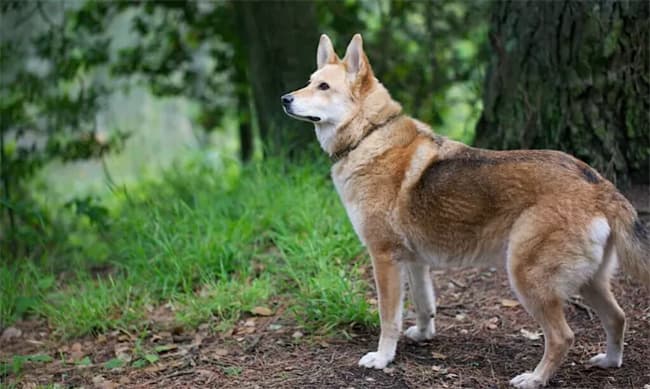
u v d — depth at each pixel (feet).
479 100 27.37
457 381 12.97
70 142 27.55
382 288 13.70
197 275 18.67
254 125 34.01
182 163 39.34
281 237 18.94
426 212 13.19
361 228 13.85
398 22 29.35
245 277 18.24
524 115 18.85
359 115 14.06
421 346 14.56
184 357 14.90
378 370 13.43
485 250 12.90
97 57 28.84
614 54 17.63
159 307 17.83
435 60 28.43
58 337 17.07
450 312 16.07
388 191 13.56
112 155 41.24
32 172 26.68
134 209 23.34
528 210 12.21
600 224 11.92
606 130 17.97
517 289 12.31
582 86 17.95
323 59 15.42
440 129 28.78
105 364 14.85
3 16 32.81
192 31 29.94
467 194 12.77
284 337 15.29
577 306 15.57
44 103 27.63
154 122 59.82
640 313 15.08
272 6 25.11
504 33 19.12
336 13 28.86
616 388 12.46
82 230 26.09
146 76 31.58
